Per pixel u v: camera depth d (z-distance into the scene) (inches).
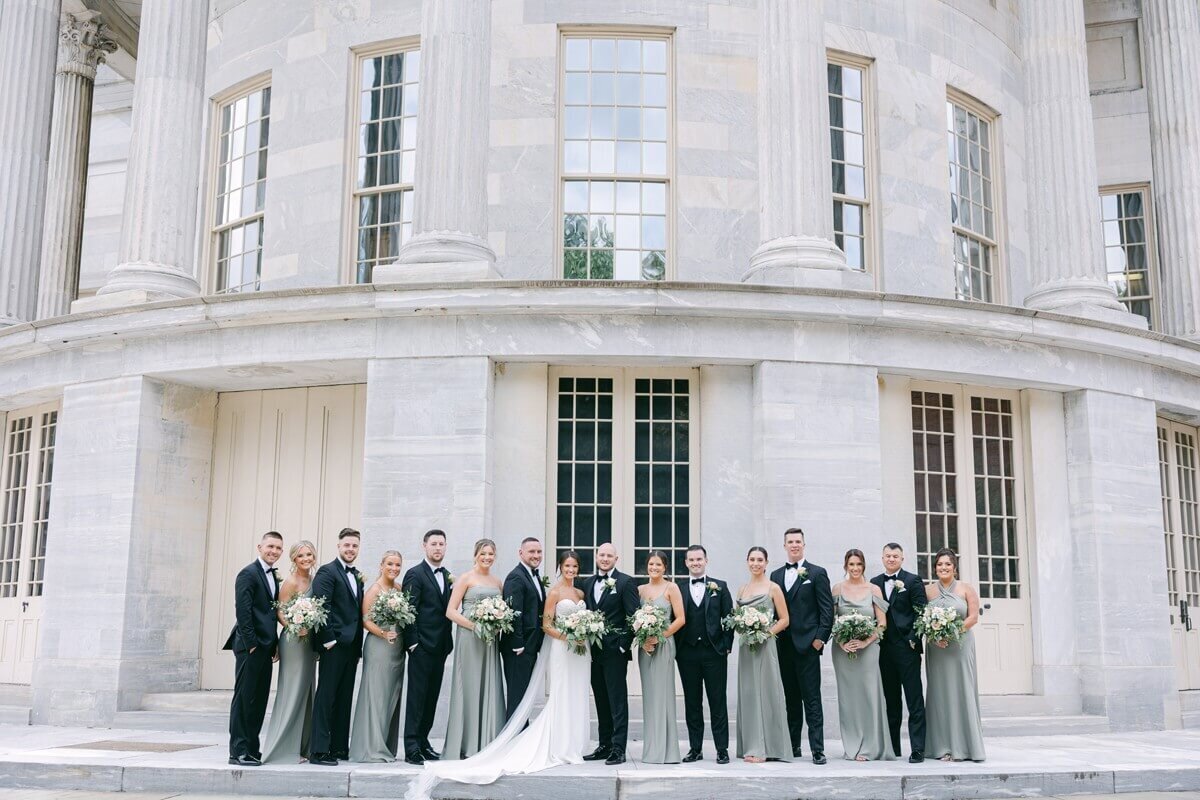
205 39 608.1
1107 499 553.3
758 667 404.8
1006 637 551.2
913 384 554.6
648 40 636.7
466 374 495.5
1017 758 417.1
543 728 387.9
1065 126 604.7
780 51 545.0
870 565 492.7
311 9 672.4
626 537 514.6
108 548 528.4
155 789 372.2
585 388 525.7
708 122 626.5
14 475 632.4
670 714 397.1
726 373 514.6
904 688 410.3
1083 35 623.5
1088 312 569.0
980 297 703.7
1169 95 693.9
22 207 641.0
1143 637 549.6
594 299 488.4
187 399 563.8
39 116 657.0
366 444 495.5
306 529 556.4
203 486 567.8
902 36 676.7
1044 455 563.8
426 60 542.0
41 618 545.3
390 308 495.8
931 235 666.8
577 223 617.9
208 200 716.7
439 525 485.4
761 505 494.6
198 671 553.6
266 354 516.4
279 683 390.0
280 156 669.9
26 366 578.2
